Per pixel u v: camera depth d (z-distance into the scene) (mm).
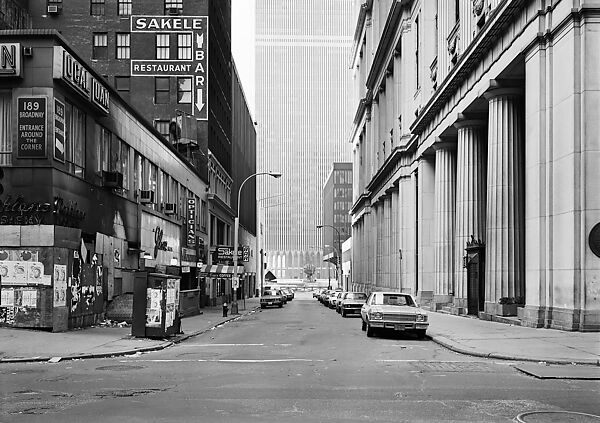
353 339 22469
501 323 26656
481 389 11289
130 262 31016
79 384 12031
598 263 20594
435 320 30359
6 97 22078
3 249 21297
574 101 21234
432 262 46938
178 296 23219
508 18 26250
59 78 21812
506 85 28750
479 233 35531
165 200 40094
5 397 10625
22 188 21547
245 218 97438
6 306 21250
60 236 21625
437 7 44750
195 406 9734
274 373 13469
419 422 8570
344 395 10695
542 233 23141
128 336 21281
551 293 22641
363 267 90000
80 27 53094
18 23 40625
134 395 10758
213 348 19375
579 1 21250
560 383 11984
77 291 23359
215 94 60156
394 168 60062
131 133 31891
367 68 90875
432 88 46250
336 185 167625
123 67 53094
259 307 56812
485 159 35719
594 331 20391
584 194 20859
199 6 53812
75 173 24203
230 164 75625
